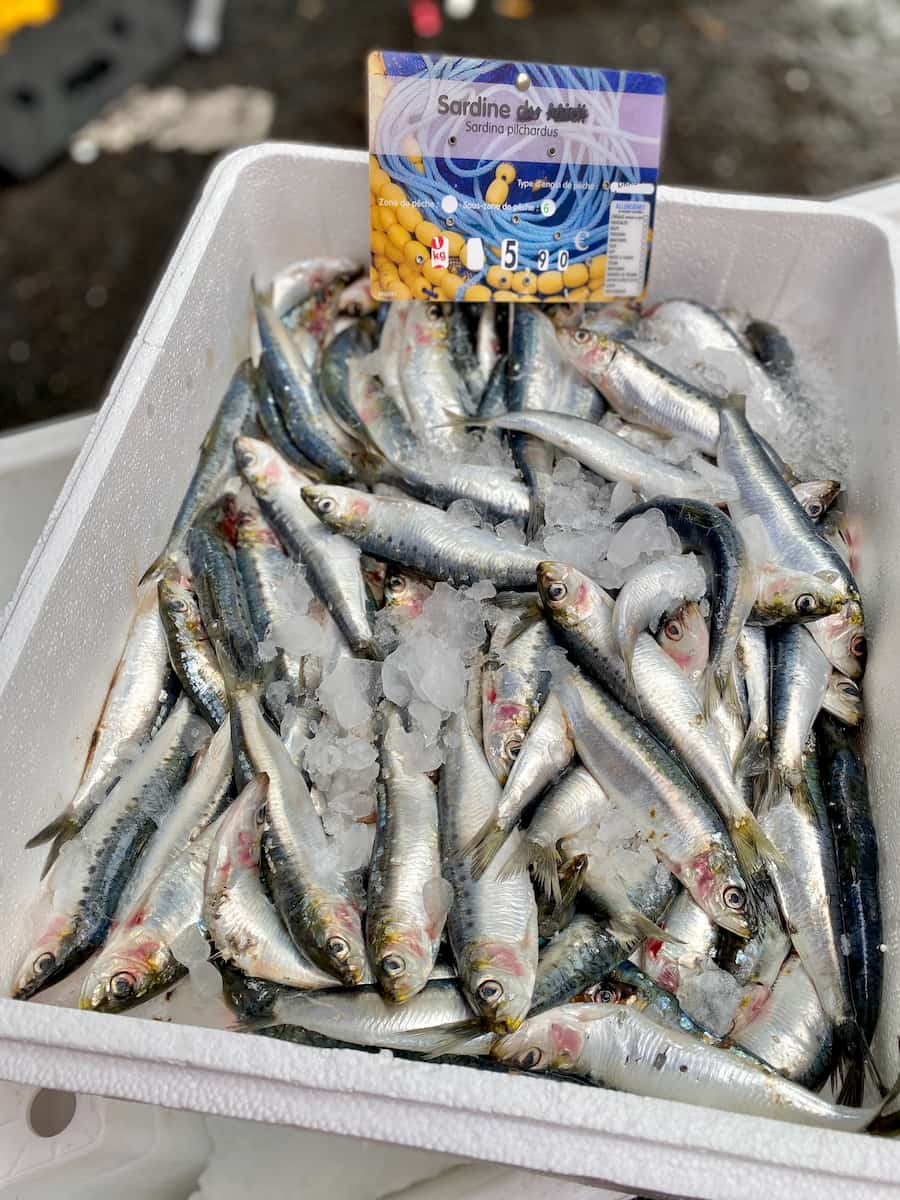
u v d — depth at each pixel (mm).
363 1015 401
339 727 465
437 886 417
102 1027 336
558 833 443
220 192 557
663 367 572
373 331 610
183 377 532
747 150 1493
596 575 493
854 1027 413
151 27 1570
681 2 1653
